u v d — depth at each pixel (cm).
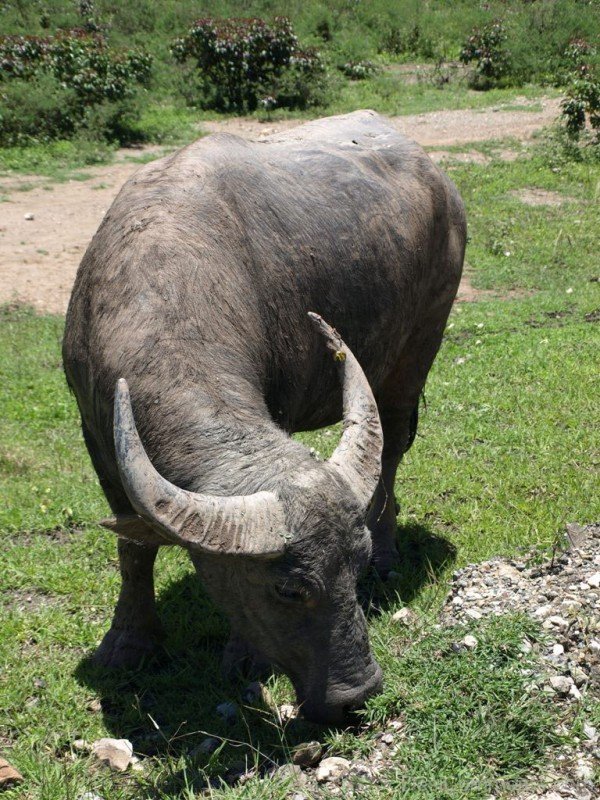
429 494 660
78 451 747
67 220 1480
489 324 1028
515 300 1130
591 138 1867
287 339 455
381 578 567
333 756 389
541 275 1222
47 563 582
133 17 2839
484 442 739
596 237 1368
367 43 2941
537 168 1742
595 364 890
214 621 519
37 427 789
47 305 1119
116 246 420
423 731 388
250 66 2342
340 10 3147
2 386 870
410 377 613
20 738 427
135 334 391
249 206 458
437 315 613
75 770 401
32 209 1535
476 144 1931
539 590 488
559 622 448
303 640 364
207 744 416
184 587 557
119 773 403
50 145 1906
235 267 429
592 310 1072
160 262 405
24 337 1002
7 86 1962
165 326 391
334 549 351
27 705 452
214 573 372
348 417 380
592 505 621
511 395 826
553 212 1491
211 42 2336
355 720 399
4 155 1834
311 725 413
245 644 474
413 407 621
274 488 350
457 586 518
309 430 538
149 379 384
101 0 2920
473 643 432
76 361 434
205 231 425
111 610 537
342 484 357
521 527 599
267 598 362
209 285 411
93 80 1995
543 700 404
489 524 610
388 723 401
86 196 1620
